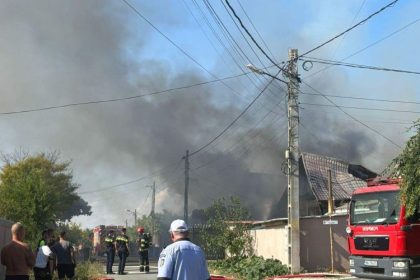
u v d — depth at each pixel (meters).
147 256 19.91
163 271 4.60
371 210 14.35
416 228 13.53
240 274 18.80
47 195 17.95
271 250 21.86
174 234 4.84
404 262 13.21
